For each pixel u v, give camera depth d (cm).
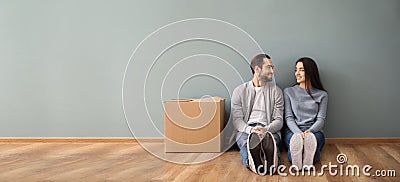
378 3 366
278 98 347
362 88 372
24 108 388
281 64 373
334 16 369
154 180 268
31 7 383
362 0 367
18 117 389
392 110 372
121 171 288
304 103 349
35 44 385
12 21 385
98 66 383
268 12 372
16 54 386
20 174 280
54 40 384
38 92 387
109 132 386
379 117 373
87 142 385
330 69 372
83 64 384
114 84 383
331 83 373
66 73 386
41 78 386
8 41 385
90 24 382
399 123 372
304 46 371
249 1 372
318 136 331
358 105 373
